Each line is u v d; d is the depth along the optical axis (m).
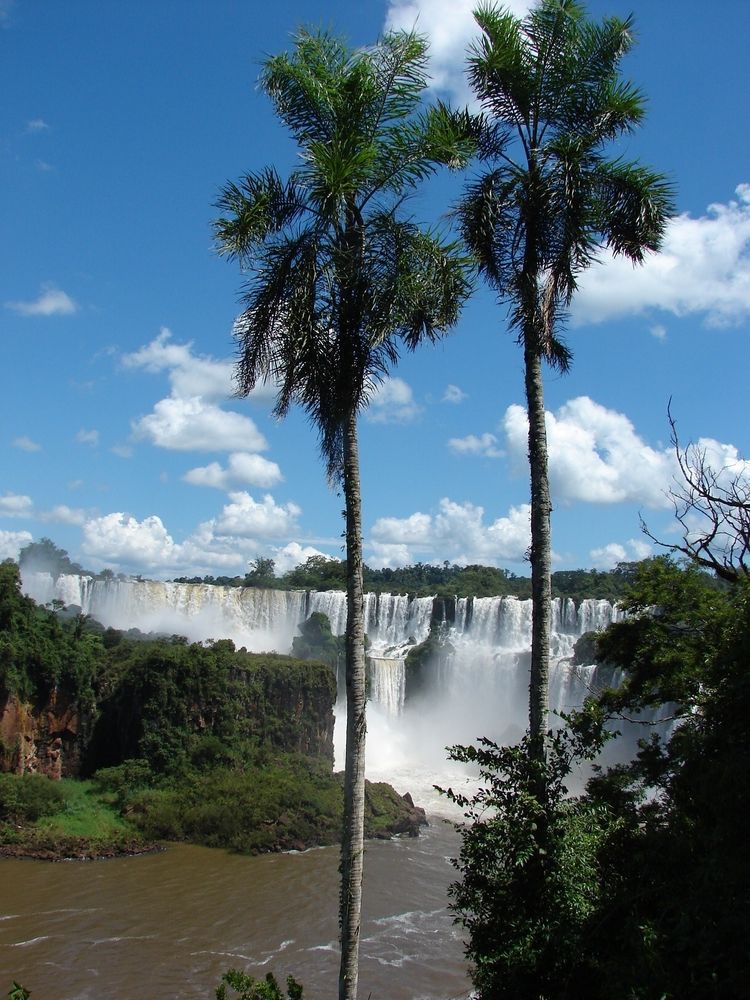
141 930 33.44
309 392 16.19
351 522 16.38
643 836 15.45
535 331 17.44
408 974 29.34
